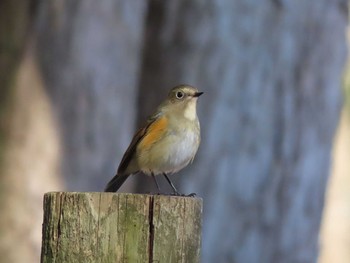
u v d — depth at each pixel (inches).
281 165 585.6
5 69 528.1
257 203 578.6
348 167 1120.2
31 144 528.1
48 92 531.2
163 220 266.8
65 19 534.3
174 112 411.2
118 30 551.2
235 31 577.6
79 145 538.9
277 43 584.1
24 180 526.3
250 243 576.4
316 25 596.4
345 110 987.3
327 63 604.4
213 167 571.2
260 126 580.1
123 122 556.4
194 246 269.9
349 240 1066.1
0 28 529.0
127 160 417.4
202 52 576.4
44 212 272.4
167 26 580.1
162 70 580.1
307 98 595.8
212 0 575.5
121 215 266.1
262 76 581.3
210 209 569.9
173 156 410.0
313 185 601.0
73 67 535.5
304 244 596.4
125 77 556.7
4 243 521.3
